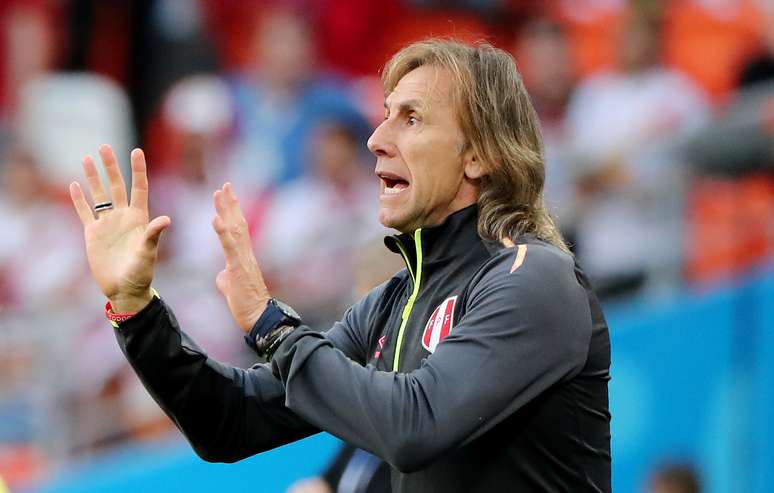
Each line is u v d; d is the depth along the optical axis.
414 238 7.93
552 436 7.41
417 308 7.87
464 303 7.57
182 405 8.16
